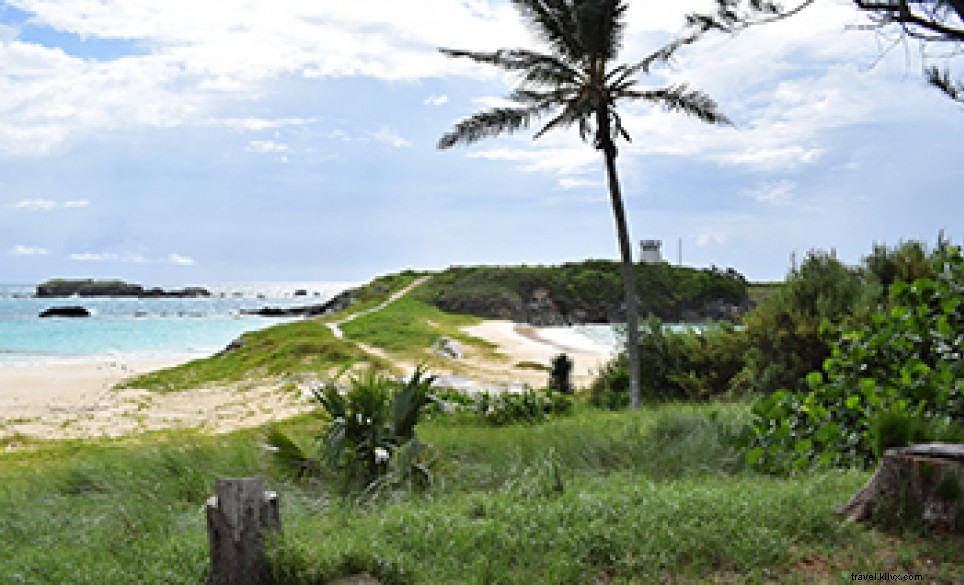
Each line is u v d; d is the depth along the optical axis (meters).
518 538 4.69
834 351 7.79
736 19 6.49
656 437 8.23
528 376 30.62
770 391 14.82
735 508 5.04
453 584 4.17
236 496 4.30
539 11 18.36
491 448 8.28
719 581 4.23
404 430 7.49
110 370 37.22
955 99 6.05
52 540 5.53
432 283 97.31
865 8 6.00
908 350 7.52
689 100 18.47
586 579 4.24
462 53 18.75
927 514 4.90
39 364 40.34
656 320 19.25
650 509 5.07
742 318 17.00
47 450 13.46
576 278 93.94
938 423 6.78
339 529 5.36
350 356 31.02
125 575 4.47
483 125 18.83
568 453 7.83
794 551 4.62
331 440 7.18
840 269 15.23
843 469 6.79
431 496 6.55
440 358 36.34
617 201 19.47
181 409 22.38
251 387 26.89
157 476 7.15
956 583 4.19
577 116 18.80
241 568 4.25
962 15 5.55
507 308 85.69
